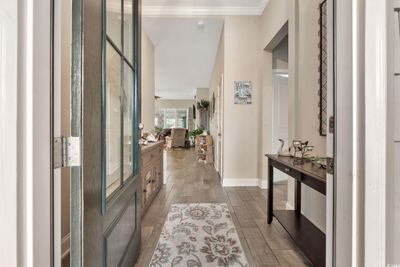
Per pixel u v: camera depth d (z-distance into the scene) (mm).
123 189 1408
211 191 3682
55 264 735
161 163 3947
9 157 595
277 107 4109
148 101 4531
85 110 856
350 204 777
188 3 3695
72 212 830
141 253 1865
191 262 1734
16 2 600
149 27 4172
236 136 3975
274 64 4031
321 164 1688
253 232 2221
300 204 2344
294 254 1836
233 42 3908
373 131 730
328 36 945
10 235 596
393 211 747
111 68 1314
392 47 753
